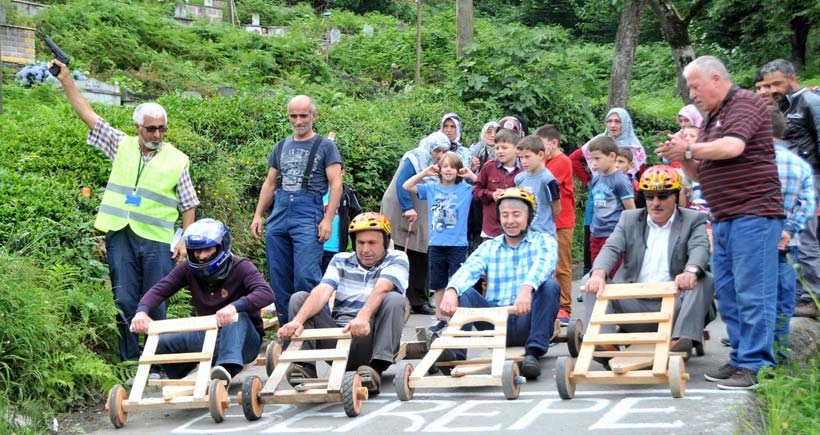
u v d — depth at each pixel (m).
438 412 6.12
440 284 9.21
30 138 9.67
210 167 10.10
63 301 7.35
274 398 6.21
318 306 6.69
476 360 6.78
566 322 9.04
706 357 7.29
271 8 37.56
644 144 19.08
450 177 9.16
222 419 6.26
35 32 19.39
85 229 8.39
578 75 18.03
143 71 18.95
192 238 6.61
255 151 11.42
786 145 8.05
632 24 18.64
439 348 6.56
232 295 6.88
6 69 15.59
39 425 6.38
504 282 7.10
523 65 17.55
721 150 5.82
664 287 6.44
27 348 6.76
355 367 6.85
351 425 5.95
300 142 8.19
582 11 39.16
